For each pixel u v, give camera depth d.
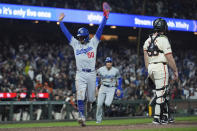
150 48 16.97
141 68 51.88
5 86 36.66
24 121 30.66
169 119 19.17
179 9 62.09
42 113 32.38
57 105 33.00
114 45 65.19
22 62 47.09
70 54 54.19
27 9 46.59
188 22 56.66
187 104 36.69
